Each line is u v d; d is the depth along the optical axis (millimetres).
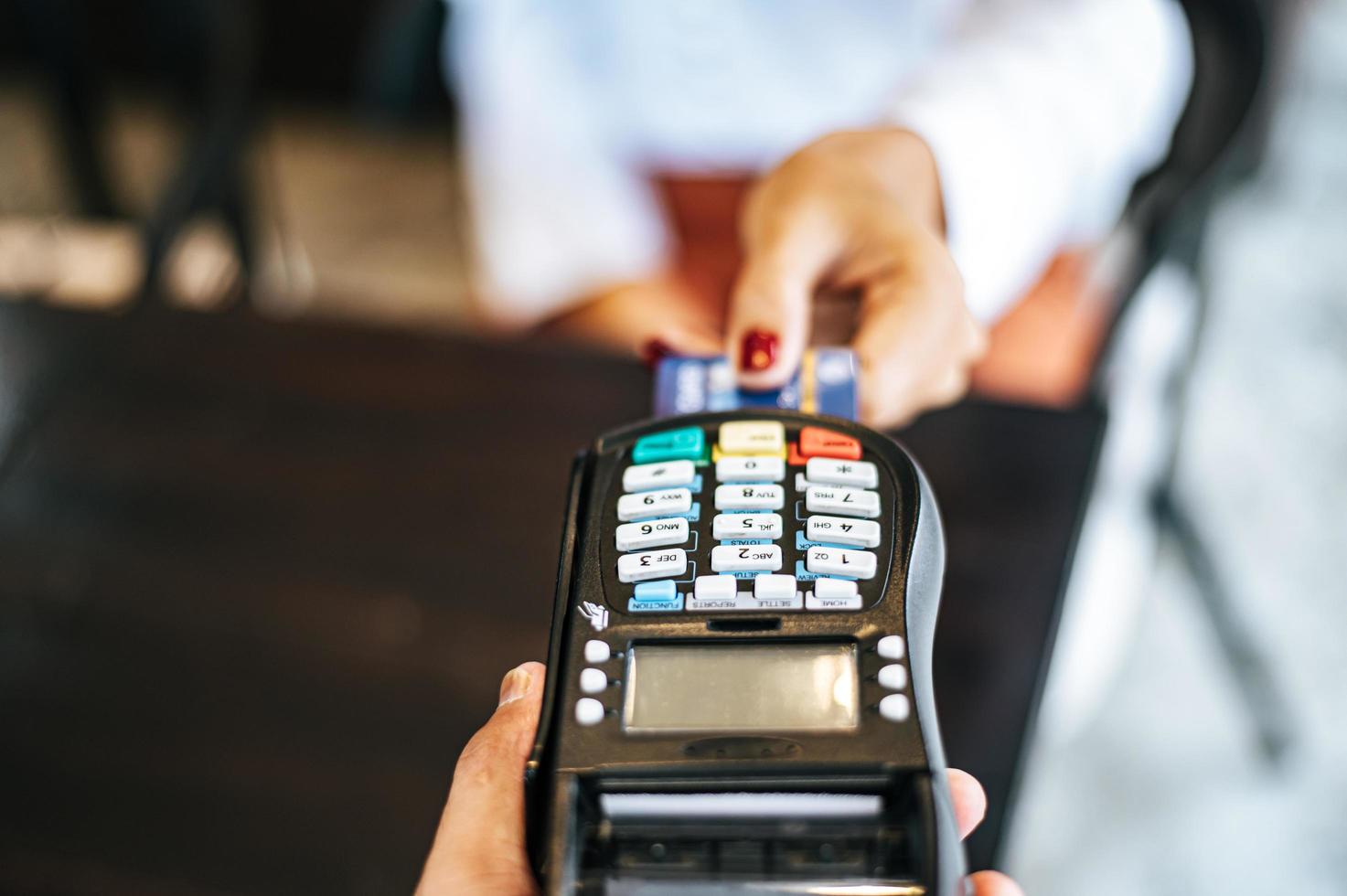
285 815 700
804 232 677
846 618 433
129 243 1806
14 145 2025
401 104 1400
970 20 844
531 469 843
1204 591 1415
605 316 1250
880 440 499
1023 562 758
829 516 466
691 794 391
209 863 684
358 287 1957
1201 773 1424
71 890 677
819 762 389
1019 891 428
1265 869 1351
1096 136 831
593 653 426
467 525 815
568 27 1271
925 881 368
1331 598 1568
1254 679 1420
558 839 375
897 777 388
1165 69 843
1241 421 1759
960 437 815
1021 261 845
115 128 2189
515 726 433
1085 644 1162
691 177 1270
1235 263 1949
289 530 823
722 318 817
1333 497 1666
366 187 2158
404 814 696
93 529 833
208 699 748
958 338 708
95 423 889
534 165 1291
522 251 1308
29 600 798
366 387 898
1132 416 1214
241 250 1392
